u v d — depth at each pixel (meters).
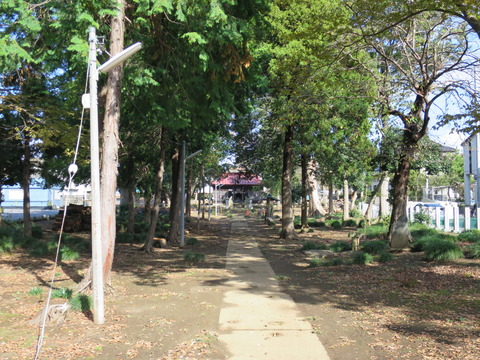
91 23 8.04
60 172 23.02
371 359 5.17
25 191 17.58
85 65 9.53
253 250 17.66
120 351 5.52
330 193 44.59
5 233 16.41
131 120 15.62
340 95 15.54
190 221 32.38
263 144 24.55
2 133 15.43
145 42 10.81
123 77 10.09
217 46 10.41
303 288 9.56
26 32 9.72
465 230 17.00
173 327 6.58
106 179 8.61
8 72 12.00
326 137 18.30
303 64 13.23
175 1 8.77
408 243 14.09
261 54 15.48
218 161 35.59
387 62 14.78
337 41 12.59
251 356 5.36
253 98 18.08
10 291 9.09
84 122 16.67
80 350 5.54
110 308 7.75
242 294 8.98
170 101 11.66
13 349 5.56
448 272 10.06
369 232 19.59
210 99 11.67
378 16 10.20
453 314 6.92
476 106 9.51
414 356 5.19
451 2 8.43
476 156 35.19
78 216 24.41
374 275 10.53
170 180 32.38
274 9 15.59
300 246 19.05
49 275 10.98
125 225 25.59
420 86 13.94
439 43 14.01
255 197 68.12
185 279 10.84
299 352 5.48
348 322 6.76
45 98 14.76
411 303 7.76
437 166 22.81
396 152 15.38
